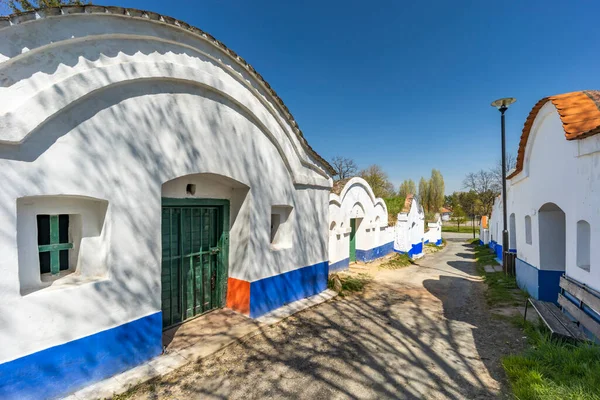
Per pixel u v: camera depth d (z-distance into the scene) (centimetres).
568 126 549
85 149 359
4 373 301
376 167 4116
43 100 317
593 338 466
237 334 536
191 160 483
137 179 413
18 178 308
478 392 386
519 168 908
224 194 621
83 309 359
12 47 305
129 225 405
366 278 1073
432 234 2864
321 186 822
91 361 368
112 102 384
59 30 336
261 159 623
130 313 408
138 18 402
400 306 757
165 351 462
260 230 625
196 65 489
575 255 557
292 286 727
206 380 403
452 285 1021
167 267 543
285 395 378
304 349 501
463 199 5525
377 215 1520
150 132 427
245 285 612
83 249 384
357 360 468
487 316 678
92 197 366
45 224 367
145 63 412
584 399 319
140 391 371
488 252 1962
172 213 548
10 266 304
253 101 595
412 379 417
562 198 618
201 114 498
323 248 852
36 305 322
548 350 440
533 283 807
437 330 594
